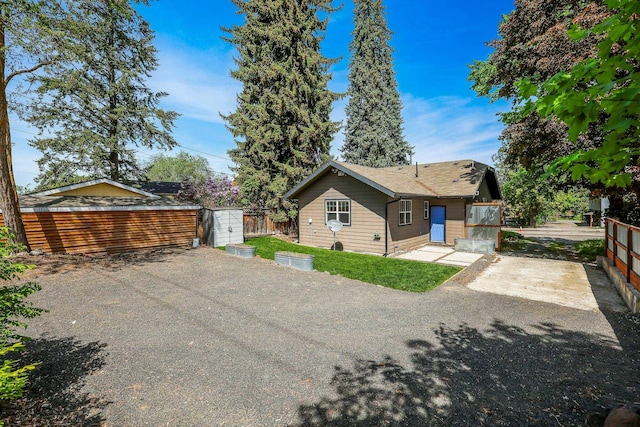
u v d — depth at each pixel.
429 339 4.72
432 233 16.23
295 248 14.73
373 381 3.60
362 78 28.22
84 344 4.61
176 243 14.74
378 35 28.39
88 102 18.17
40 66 10.45
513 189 26.67
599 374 3.67
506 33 11.47
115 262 10.55
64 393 3.39
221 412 3.09
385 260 11.51
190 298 6.82
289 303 6.50
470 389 3.41
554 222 36.22
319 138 19.42
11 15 8.82
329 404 3.19
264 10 18.08
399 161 29.77
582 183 11.45
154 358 4.19
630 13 1.50
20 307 3.43
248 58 19.48
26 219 10.70
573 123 1.63
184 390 3.46
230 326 5.30
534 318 5.56
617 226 8.04
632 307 5.85
